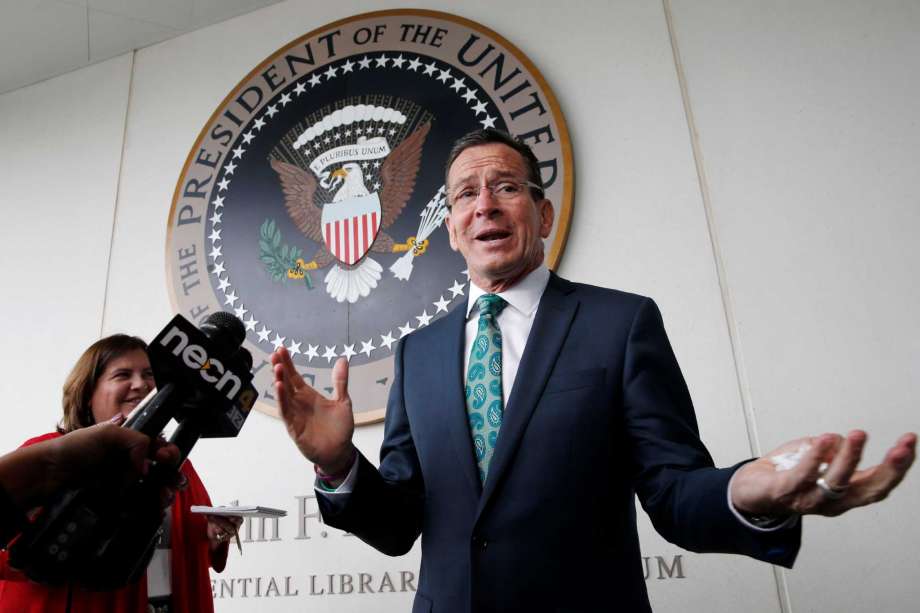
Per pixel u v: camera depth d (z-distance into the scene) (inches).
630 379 44.1
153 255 117.4
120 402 74.7
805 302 80.5
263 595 93.0
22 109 139.3
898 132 83.0
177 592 71.5
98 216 124.3
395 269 100.2
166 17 128.2
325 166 109.7
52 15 127.4
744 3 94.9
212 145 117.9
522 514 41.3
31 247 127.2
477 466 44.9
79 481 23.9
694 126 91.9
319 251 105.7
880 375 75.5
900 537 70.0
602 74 98.7
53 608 61.3
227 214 113.0
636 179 92.1
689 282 85.6
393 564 88.7
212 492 99.5
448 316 55.9
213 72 126.3
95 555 22.4
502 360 49.0
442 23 109.6
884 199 81.3
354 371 97.0
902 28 86.7
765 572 73.5
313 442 41.2
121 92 132.4
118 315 115.8
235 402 31.1
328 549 92.2
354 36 115.0
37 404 115.7
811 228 83.0
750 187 86.9
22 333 121.4
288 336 102.7
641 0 100.3
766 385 79.0
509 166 55.4
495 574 40.4
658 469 40.4
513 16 107.1
